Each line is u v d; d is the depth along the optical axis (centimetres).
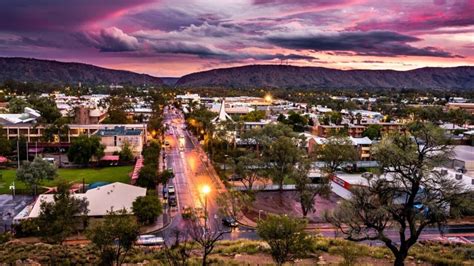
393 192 3731
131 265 4447
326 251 5053
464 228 7119
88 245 5366
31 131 14912
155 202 7181
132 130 14412
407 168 3678
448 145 3972
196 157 13638
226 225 7119
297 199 8900
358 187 3978
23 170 8862
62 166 12031
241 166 9162
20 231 6606
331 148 10238
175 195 8900
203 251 5066
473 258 4916
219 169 11262
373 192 3781
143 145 14500
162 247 5325
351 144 11212
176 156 13762
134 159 12962
